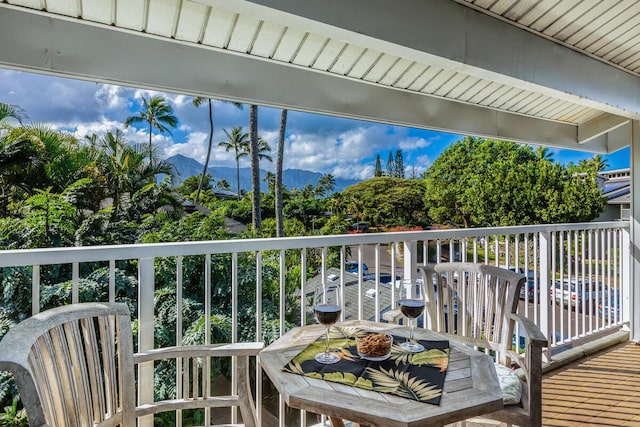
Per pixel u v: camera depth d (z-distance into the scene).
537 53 2.63
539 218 21.77
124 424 1.44
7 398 3.02
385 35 1.98
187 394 1.58
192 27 2.07
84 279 4.51
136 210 10.54
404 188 27.92
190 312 4.86
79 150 10.74
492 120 3.75
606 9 2.41
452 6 2.24
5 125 9.91
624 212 19.61
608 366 3.33
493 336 2.09
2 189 8.98
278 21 1.78
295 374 1.32
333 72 2.69
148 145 13.24
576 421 2.48
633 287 3.93
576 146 4.41
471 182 24.89
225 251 2.09
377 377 1.30
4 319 4.01
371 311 3.96
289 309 5.41
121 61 2.14
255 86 2.54
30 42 1.93
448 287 2.25
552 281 3.46
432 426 1.07
